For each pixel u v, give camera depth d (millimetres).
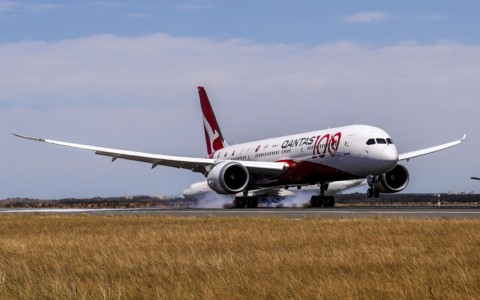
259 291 30188
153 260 42250
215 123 155750
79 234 63188
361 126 113812
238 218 82500
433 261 38750
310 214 91188
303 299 28609
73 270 38719
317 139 119688
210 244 51500
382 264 38375
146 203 194500
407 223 66812
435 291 29266
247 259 41000
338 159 114250
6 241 55562
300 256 42250
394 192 118938
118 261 41219
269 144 134125
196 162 126438
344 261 39438
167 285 32344
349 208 118562
